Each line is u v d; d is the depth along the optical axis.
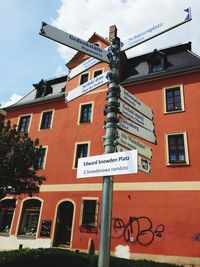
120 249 14.80
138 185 15.64
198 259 12.77
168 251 13.55
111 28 21.25
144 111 4.23
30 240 17.88
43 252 7.79
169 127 16.03
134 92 18.16
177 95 16.80
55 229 17.41
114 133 3.47
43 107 22.56
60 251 8.48
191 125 15.49
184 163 14.80
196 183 14.16
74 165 18.56
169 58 18.88
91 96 20.12
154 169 15.50
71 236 16.48
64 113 21.00
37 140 11.65
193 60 17.50
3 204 20.38
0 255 6.77
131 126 3.80
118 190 16.12
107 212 3.08
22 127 23.16
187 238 13.35
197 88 16.17
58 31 3.79
